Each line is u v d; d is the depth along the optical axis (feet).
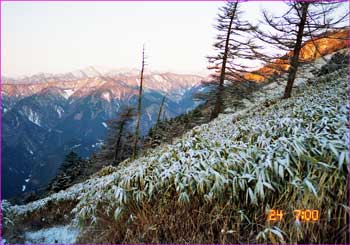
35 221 29.19
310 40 54.24
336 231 11.88
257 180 13.92
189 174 15.66
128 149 127.95
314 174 13.20
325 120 17.75
